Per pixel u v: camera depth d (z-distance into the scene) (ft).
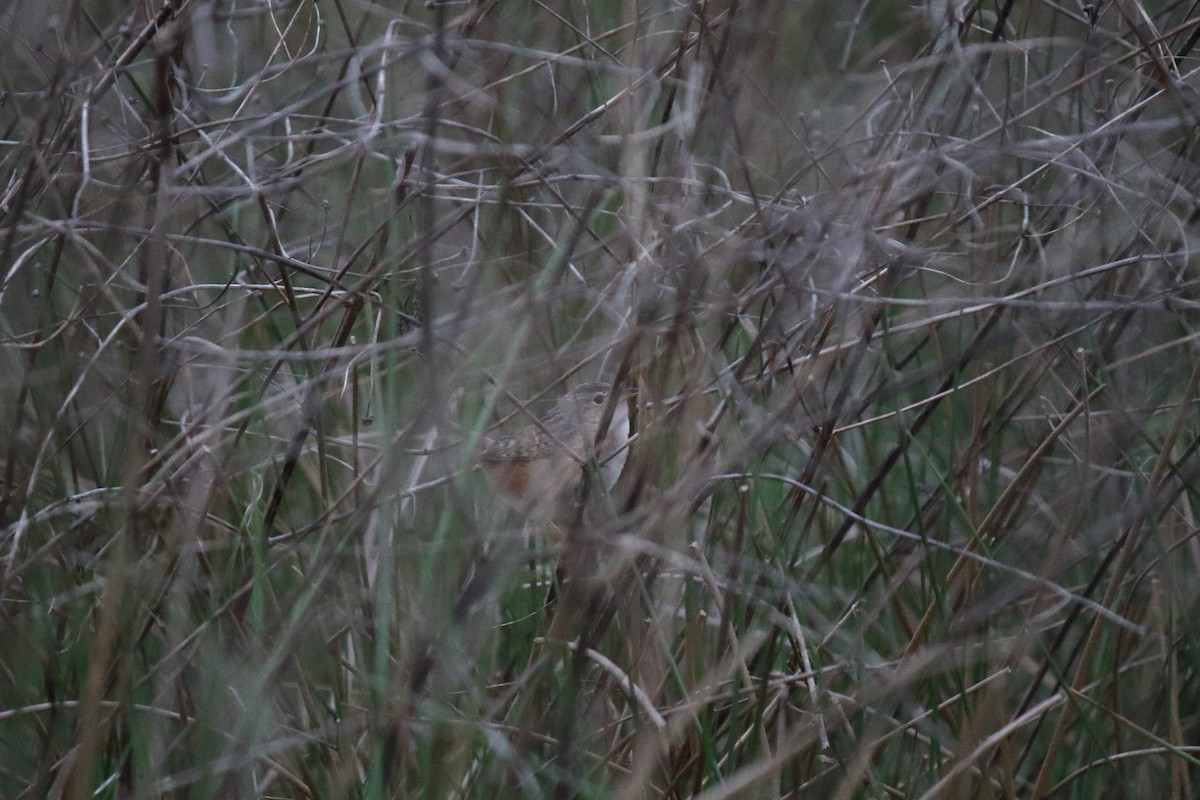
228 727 21.67
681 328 20.07
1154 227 23.36
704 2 21.66
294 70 30.48
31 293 25.99
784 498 26.58
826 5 34.17
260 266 24.49
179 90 24.66
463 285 22.43
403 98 25.49
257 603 20.01
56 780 21.94
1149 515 23.50
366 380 26.14
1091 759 24.32
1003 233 27.32
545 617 23.36
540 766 21.48
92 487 25.64
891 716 25.58
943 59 21.74
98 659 17.03
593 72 25.43
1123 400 25.64
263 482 24.00
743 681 23.91
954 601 23.95
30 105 26.05
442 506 22.71
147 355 16.93
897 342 31.71
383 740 18.57
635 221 19.56
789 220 20.22
